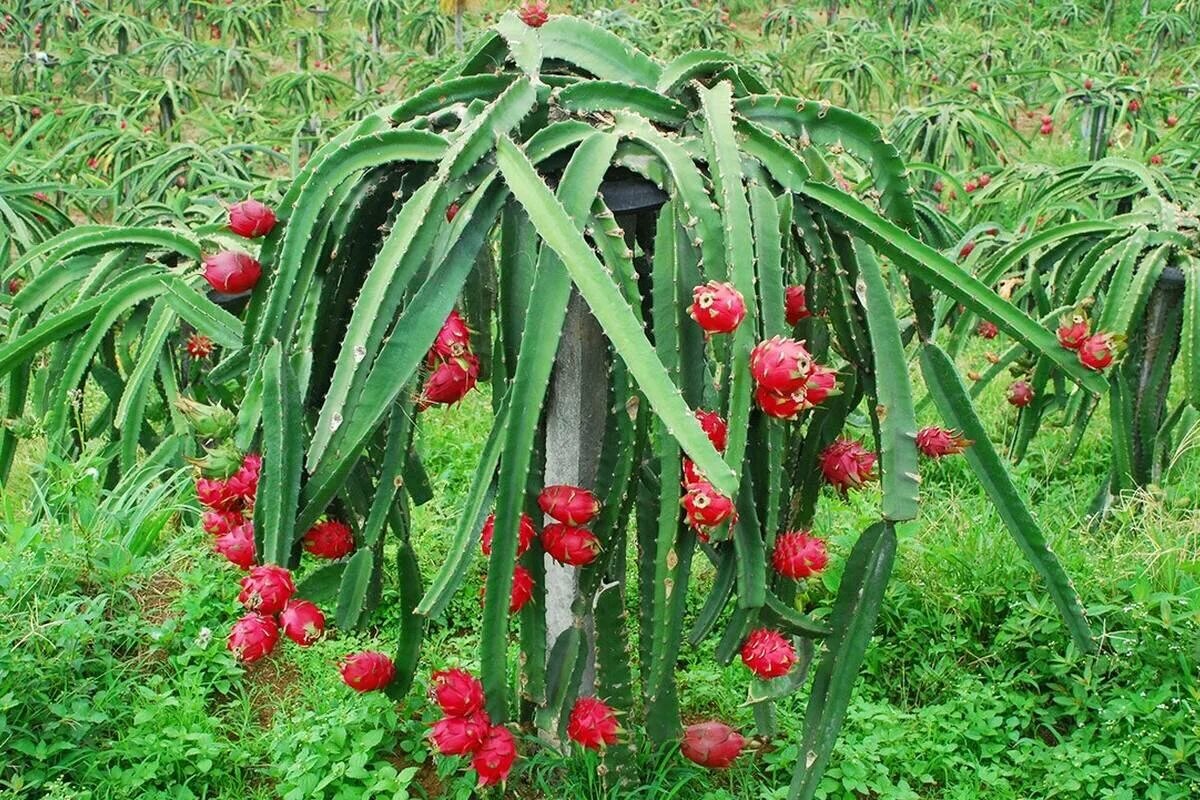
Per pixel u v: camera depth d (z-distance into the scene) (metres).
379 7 10.30
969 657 2.49
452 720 1.67
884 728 2.21
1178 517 3.04
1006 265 3.01
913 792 2.07
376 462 1.92
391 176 1.72
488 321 1.99
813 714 1.76
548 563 1.98
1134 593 2.37
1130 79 6.42
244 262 1.76
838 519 3.03
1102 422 3.98
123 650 2.44
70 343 2.73
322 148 1.81
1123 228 2.83
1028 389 3.12
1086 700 2.28
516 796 2.00
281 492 1.63
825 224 1.70
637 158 1.64
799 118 1.75
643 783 1.99
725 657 1.69
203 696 2.28
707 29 9.94
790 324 1.76
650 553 1.82
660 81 1.79
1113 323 2.69
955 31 11.23
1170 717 2.17
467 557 1.57
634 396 1.58
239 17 10.09
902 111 6.41
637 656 2.46
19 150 4.38
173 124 7.23
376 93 7.57
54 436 2.52
